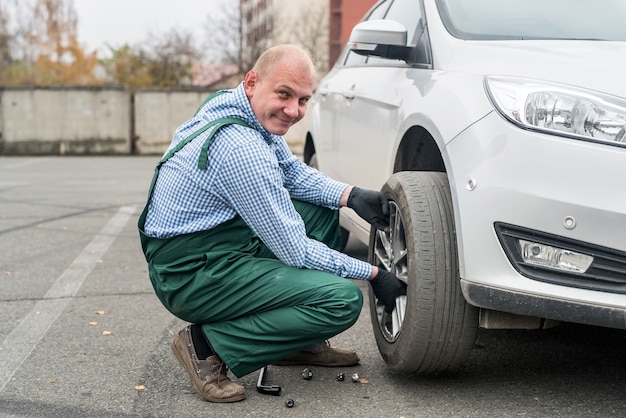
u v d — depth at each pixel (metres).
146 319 3.81
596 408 2.64
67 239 6.09
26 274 4.82
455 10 3.40
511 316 2.61
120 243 5.93
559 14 3.42
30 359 3.19
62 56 39.44
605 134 2.37
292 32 33.88
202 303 2.62
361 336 3.50
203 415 2.59
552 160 2.40
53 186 10.55
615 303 2.34
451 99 2.78
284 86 2.53
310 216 2.99
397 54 3.43
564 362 3.12
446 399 2.72
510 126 2.49
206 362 2.73
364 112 3.82
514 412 2.60
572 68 2.60
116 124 20.09
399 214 2.86
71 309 4.00
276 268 2.63
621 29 3.33
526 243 2.43
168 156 2.65
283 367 3.09
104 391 2.83
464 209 2.54
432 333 2.64
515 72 2.68
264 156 2.52
